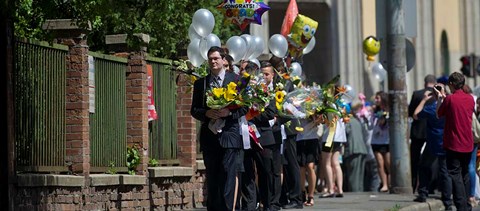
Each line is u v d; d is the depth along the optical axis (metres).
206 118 32.50
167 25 39.88
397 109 50.91
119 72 37.53
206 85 32.66
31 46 32.16
